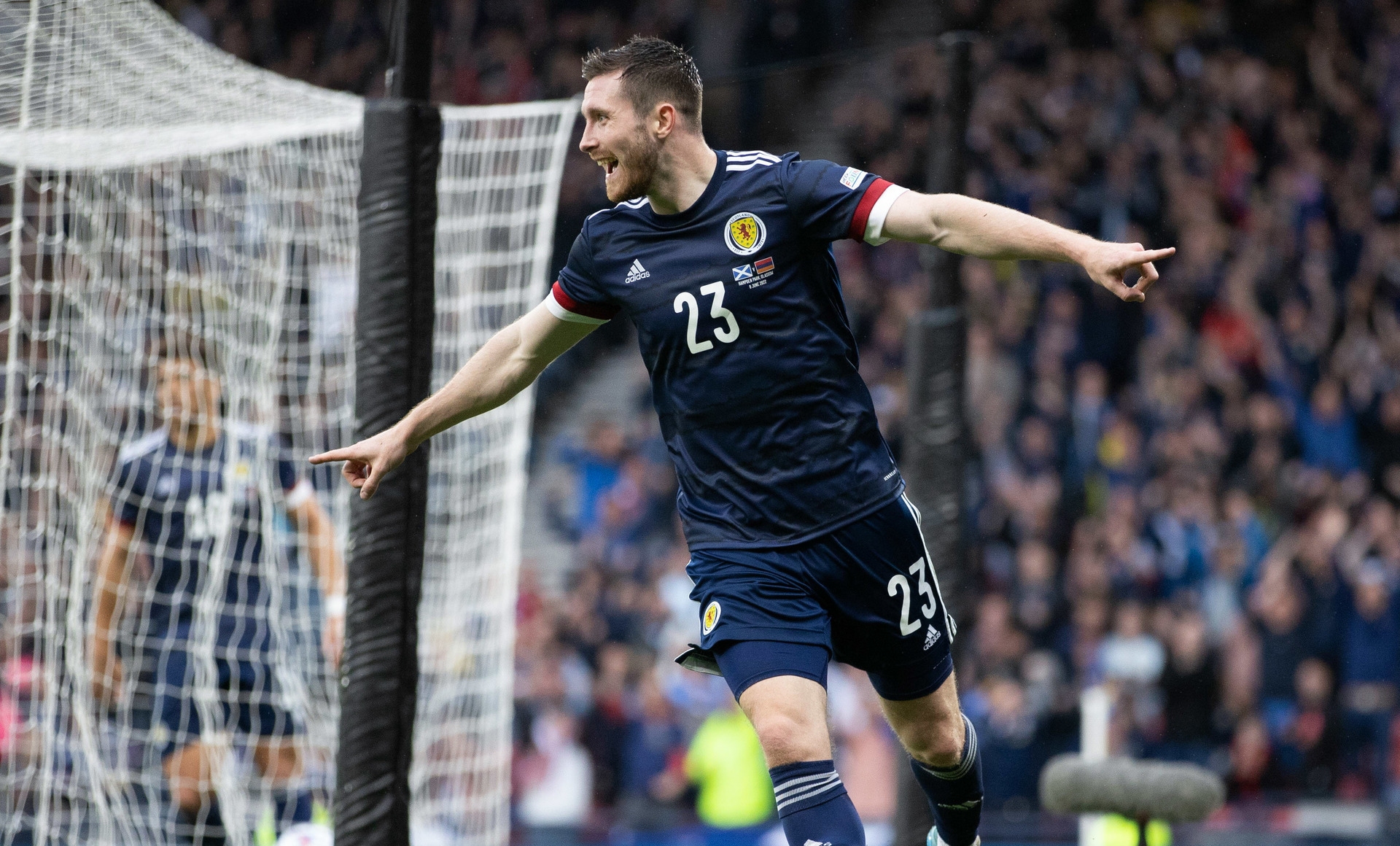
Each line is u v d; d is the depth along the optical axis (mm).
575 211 49938
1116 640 36000
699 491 12688
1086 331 46594
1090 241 10883
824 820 11586
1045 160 52781
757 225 12164
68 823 20859
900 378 46156
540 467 49000
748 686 12023
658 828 33594
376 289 15773
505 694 22375
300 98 21047
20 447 19234
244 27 53594
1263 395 44812
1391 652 36188
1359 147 54656
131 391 20578
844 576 12547
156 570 19703
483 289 24188
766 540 12430
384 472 12891
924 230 11703
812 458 12352
